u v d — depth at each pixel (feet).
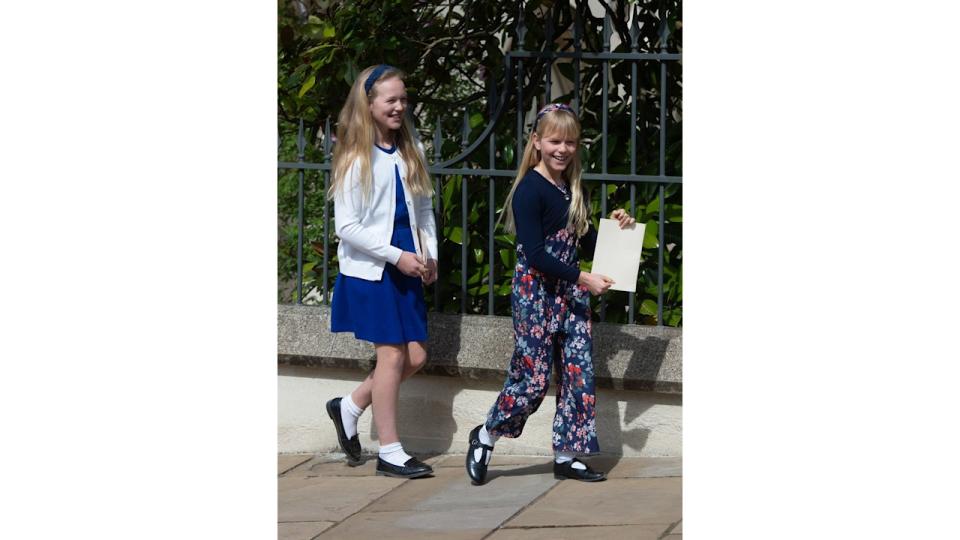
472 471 17.49
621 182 18.80
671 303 18.83
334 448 19.86
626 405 18.43
